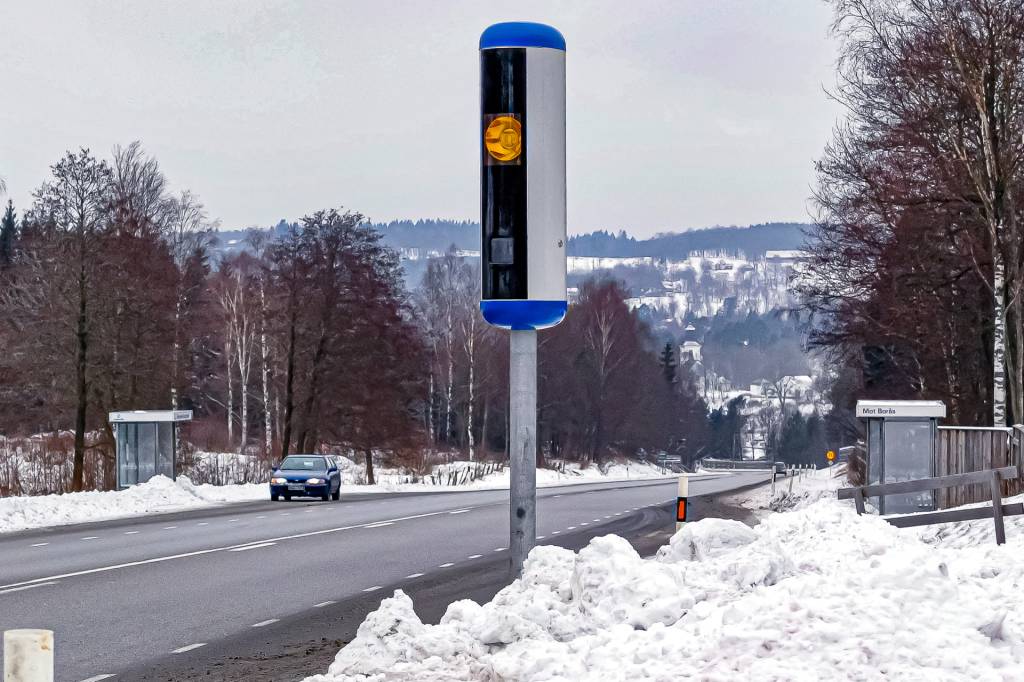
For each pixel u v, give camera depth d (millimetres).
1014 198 37625
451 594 18516
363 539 28594
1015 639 8969
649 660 9289
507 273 14047
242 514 38406
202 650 13555
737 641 9047
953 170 37375
